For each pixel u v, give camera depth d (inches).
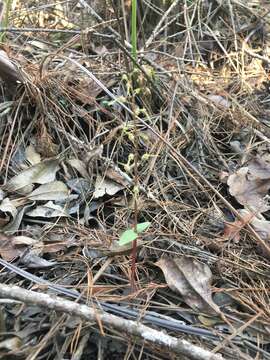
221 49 17.1
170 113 13.2
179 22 17.5
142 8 16.8
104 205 11.4
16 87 12.7
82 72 13.8
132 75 12.6
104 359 8.6
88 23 17.1
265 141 13.4
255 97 15.1
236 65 16.6
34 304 8.4
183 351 8.0
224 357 8.4
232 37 17.4
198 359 7.9
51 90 12.8
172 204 11.3
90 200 11.3
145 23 17.1
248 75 16.1
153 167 12.0
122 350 8.7
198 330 8.7
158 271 9.9
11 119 12.6
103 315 8.3
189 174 11.2
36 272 9.9
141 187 11.2
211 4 17.9
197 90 14.8
